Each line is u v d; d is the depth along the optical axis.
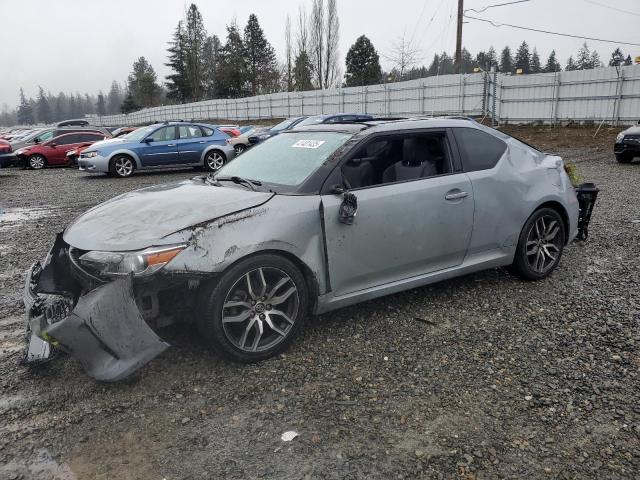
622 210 8.11
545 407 2.91
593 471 2.41
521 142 4.95
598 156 16.59
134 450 2.59
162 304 3.21
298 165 3.90
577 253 5.82
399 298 4.52
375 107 32.62
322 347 3.64
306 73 52.31
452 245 4.21
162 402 2.98
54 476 2.41
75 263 3.17
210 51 81.81
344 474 2.41
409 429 2.73
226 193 3.63
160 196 3.74
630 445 2.58
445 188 4.12
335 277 3.64
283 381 3.20
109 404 2.97
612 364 3.36
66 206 10.15
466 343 3.69
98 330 2.88
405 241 3.93
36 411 2.91
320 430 2.73
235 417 2.84
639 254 5.73
